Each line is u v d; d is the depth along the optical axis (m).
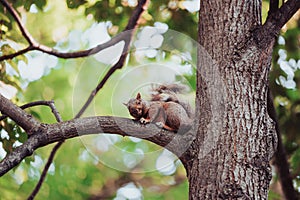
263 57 3.12
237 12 3.18
